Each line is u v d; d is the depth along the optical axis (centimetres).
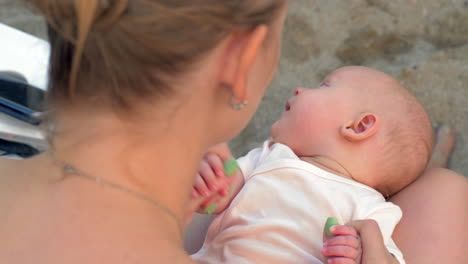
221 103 107
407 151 195
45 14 93
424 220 190
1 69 199
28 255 98
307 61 308
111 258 97
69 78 97
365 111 196
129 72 92
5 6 341
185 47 91
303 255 164
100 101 98
